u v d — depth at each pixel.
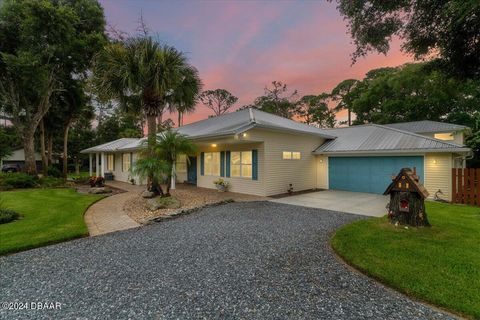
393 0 6.45
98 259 3.88
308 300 2.68
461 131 8.77
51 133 21.92
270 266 3.56
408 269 3.24
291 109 33.97
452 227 5.11
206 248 4.31
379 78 24.81
